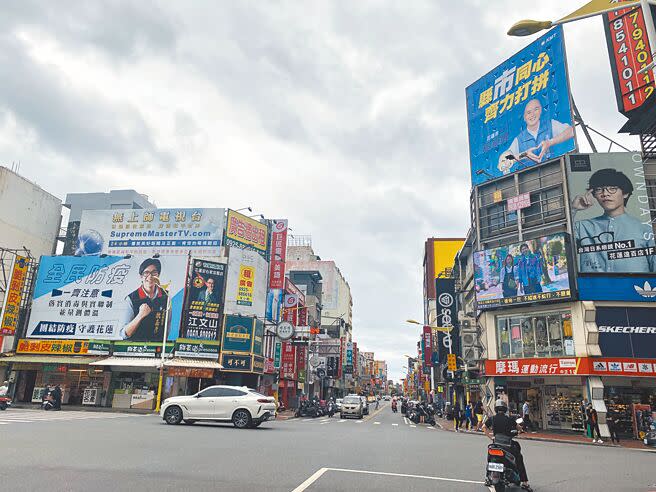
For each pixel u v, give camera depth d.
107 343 32.81
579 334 26.11
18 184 36.59
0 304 32.81
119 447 10.72
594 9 10.05
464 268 44.06
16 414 20.16
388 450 13.28
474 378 31.89
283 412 39.56
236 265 36.06
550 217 29.31
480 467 10.74
